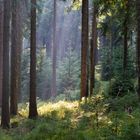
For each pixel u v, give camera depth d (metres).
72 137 10.58
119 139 10.02
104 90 21.22
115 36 27.92
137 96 15.95
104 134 10.70
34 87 19.25
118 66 27.23
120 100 16.20
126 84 19.50
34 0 19.22
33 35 19.17
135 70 23.88
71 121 14.15
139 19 13.92
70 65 45.75
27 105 26.62
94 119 13.45
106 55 31.11
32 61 19.20
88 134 10.86
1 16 26.61
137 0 13.96
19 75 30.16
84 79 22.17
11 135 14.05
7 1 16.73
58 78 46.72
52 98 37.72
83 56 22.28
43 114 19.05
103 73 31.28
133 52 26.16
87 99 20.14
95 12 26.12
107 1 19.34
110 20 23.80
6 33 16.75
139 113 12.53
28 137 11.99
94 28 26.78
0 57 26.78
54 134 11.53
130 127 10.49
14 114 21.48
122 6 19.33
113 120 12.14
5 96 16.81
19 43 27.64
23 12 22.88
